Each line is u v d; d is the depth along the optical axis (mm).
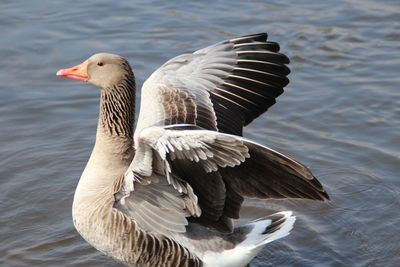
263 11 20625
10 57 18578
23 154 15672
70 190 14773
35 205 14375
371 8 20703
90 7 20812
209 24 19984
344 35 19484
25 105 17031
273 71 11992
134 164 10516
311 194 9805
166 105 11820
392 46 19062
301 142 15859
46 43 19125
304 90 17484
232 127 11898
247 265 12789
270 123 16438
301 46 19016
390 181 14812
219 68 12141
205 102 11883
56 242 13438
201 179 10234
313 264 12828
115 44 19125
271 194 10047
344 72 18094
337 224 13781
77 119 16703
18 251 13203
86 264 12922
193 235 11586
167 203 10961
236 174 10102
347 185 14727
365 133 16109
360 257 12984
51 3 20938
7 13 20328
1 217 14055
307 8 20781
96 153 11797
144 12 20625
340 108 16859
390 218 13891
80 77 11914
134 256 11602
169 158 10109
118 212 11336
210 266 11602
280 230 11477
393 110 16734
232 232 11102
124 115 11844
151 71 17969
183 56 12398
